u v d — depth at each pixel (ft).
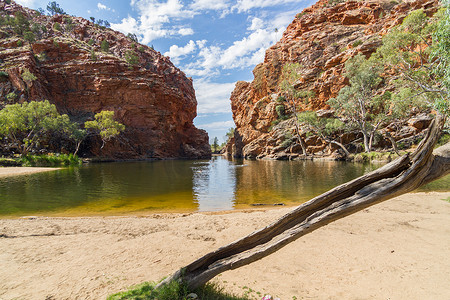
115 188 68.59
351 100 164.66
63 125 199.00
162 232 26.73
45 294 13.66
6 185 73.10
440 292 13.30
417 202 36.47
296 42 273.95
